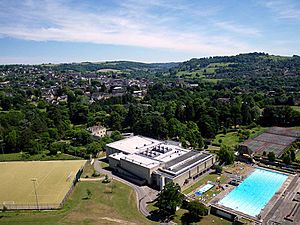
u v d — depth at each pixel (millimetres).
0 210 111938
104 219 101688
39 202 117750
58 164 166500
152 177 132125
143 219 101312
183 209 108125
